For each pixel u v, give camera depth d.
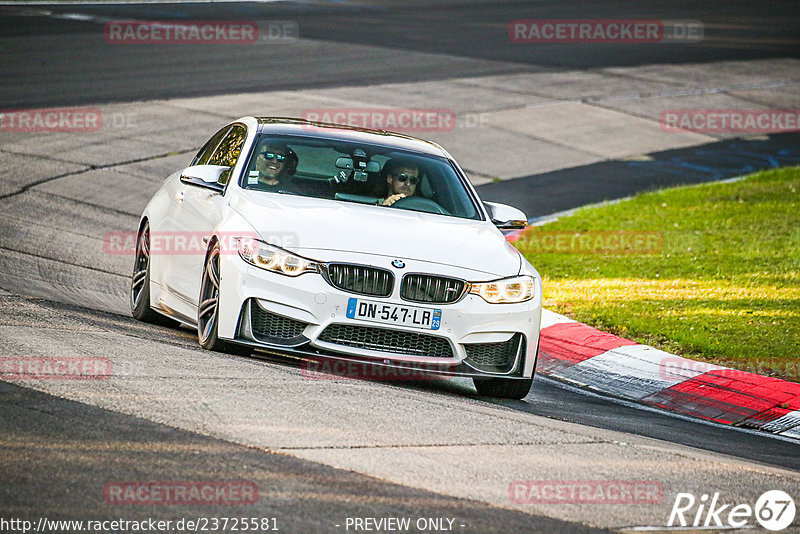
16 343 23.39
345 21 128.88
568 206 59.66
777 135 85.38
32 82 79.44
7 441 16.80
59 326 26.14
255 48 103.88
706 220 55.00
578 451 20.52
